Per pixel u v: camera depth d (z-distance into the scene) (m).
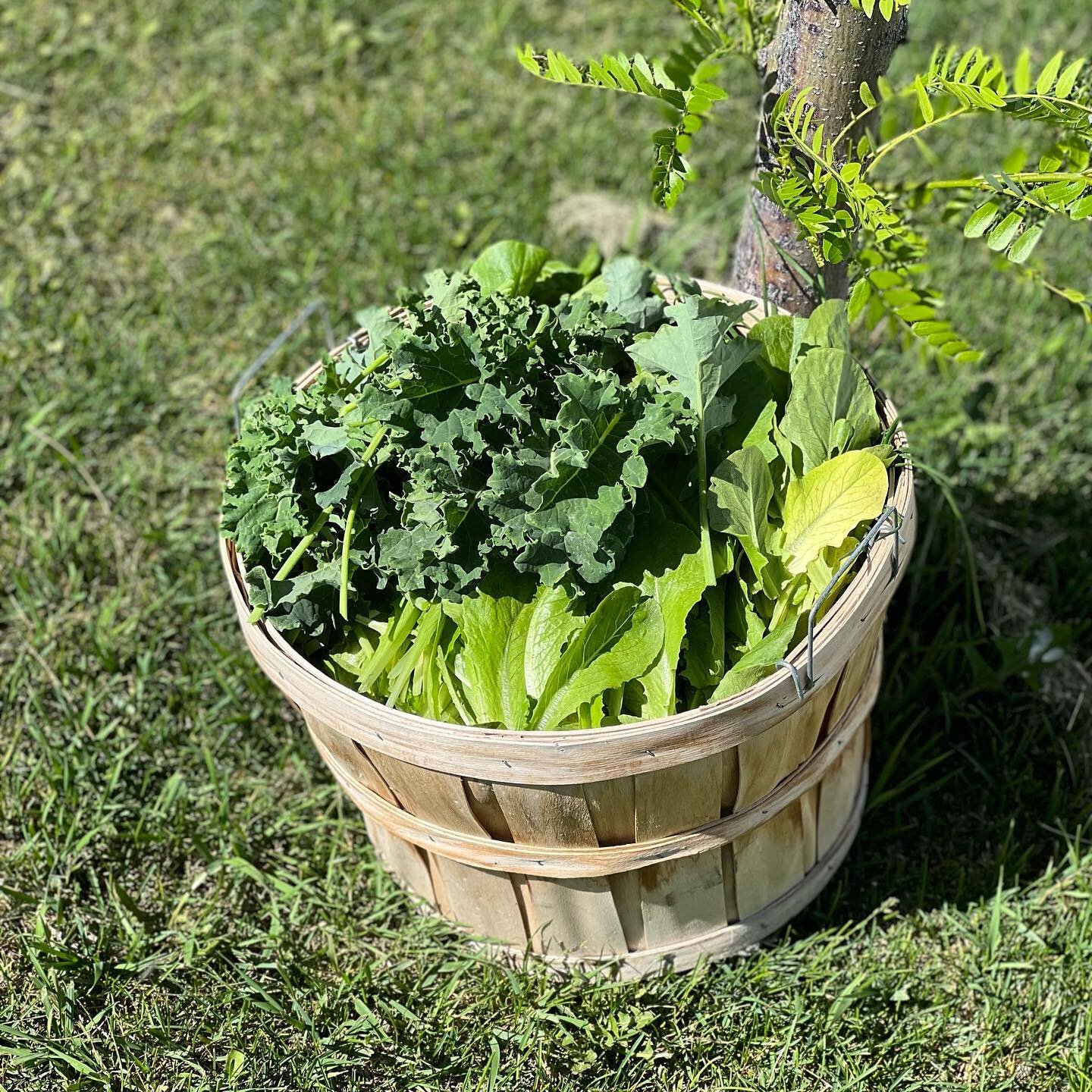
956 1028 1.80
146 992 1.85
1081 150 1.67
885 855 2.04
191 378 2.71
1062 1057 1.75
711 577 1.52
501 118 3.27
